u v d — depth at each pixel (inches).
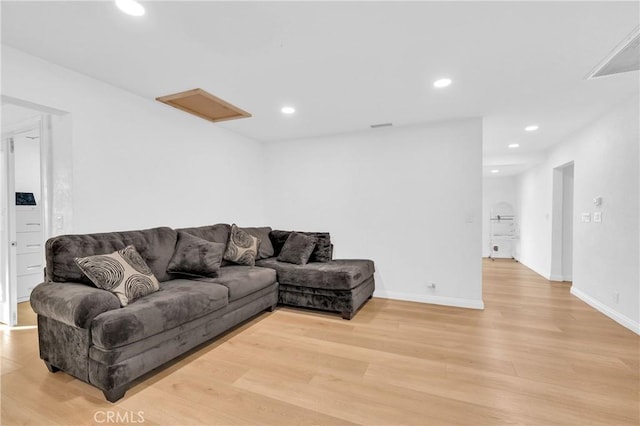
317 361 86.9
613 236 122.0
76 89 94.3
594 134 138.6
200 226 138.6
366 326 114.7
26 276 142.4
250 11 65.9
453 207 142.3
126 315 69.1
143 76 97.7
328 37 76.0
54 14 66.7
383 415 63.6
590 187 141.9
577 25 70.1
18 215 139.9
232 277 110.2
